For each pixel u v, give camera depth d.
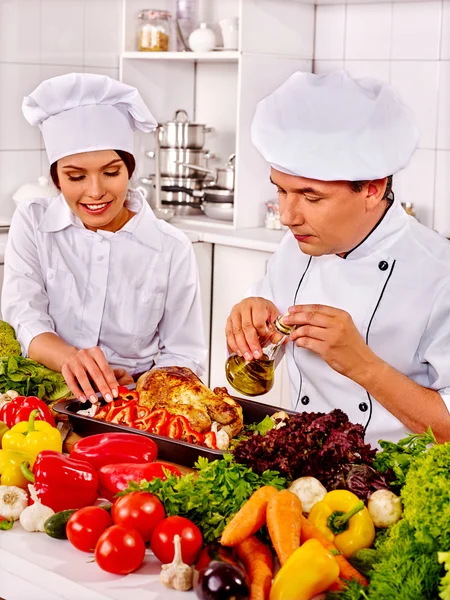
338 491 1.24
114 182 2.00
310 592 1.09
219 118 4.29
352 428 1.35
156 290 2.22
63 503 1.32
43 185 3.86
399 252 1.69
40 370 1.91
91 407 1.75
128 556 1.16
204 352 2.31
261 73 3.77
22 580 1.21
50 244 2.21
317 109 1.45
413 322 1.68
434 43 3.59
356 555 1.18
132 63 4.14
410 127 1.49
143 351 2.28
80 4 4.03
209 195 4.01
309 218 1.49
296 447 1.32
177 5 4.00
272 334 1.65
